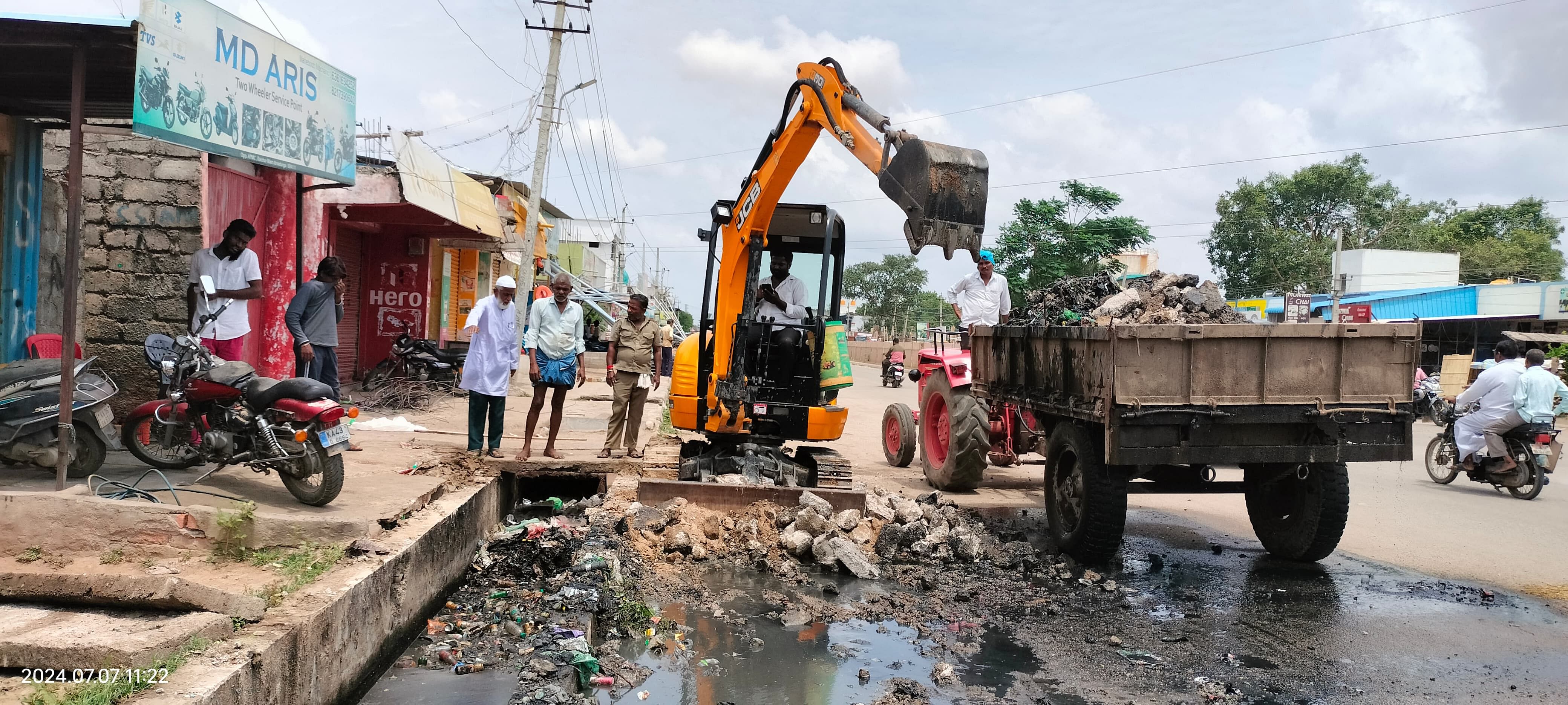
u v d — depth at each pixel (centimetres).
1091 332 664
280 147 721
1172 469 744
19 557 459
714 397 862
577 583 600
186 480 639
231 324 779
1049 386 757
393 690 450
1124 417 634
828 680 475
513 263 2841
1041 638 550
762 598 624
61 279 862
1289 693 466
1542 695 465
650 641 523
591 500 832
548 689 434
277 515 516
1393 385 664
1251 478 748
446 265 2084
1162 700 456
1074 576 693
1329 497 692
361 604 455
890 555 722
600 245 6269
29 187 767
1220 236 4806
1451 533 846
